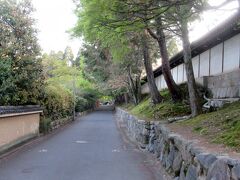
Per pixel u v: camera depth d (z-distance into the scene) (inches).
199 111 491.5
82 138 761.6
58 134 855.1
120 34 426.3
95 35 426.6
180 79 876.0
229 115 360.5
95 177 360.2
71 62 2057.1
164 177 351.9
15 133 606.5
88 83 2107.5
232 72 488.1
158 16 310.7
